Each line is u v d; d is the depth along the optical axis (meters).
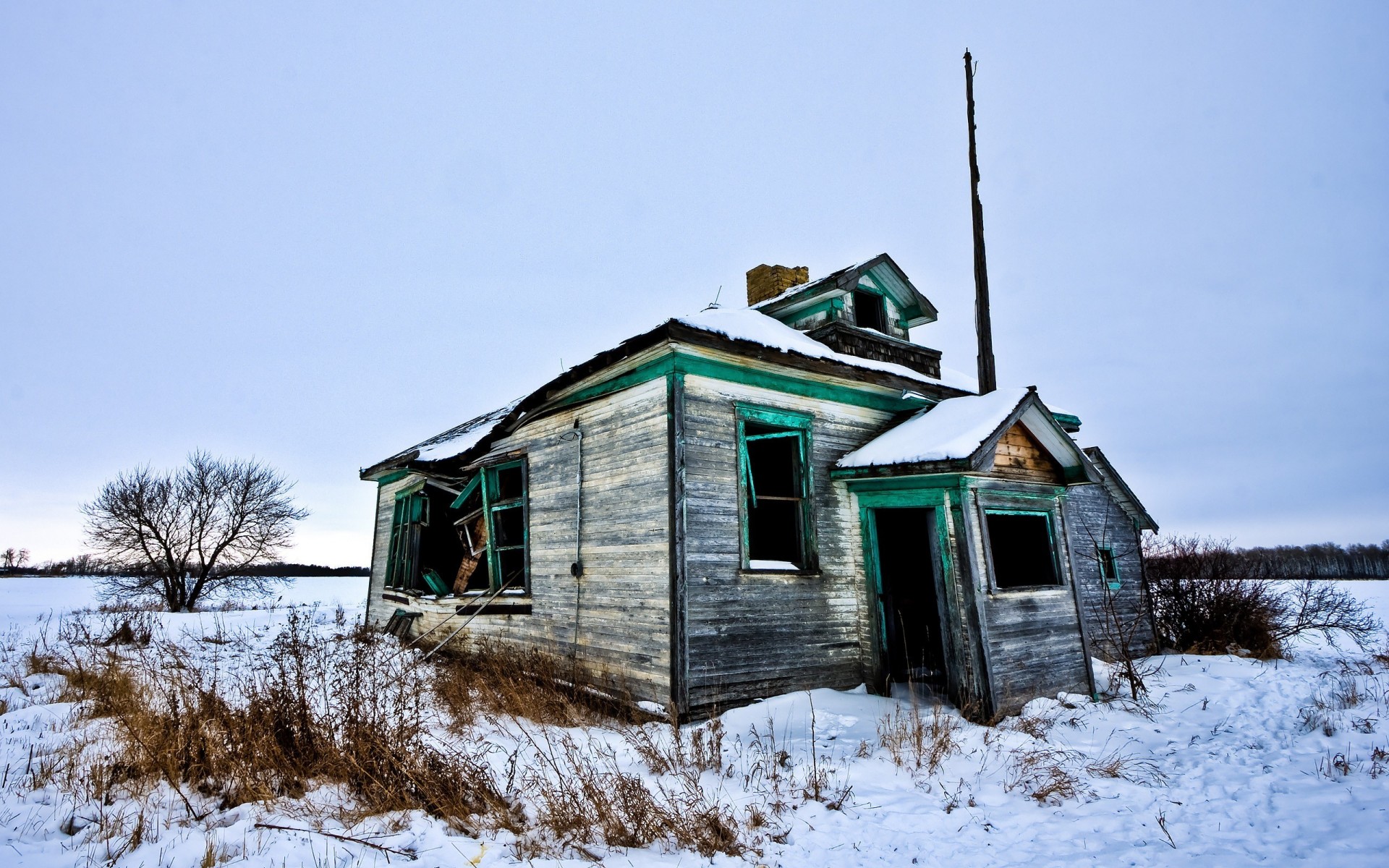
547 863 4.17
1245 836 4.65
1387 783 5.51
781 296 12.52
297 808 4.88
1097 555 13.03
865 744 6.48
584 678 8.90
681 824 4.63
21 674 10.43
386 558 16.83
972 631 8.07
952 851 4.51
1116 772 6.13
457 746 6.29
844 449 9.84
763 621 8.34
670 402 8.11
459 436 14.51
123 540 27.70
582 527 9.41
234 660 11.27
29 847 4.18
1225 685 9.92
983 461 8.11
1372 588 37.19
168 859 4.04
